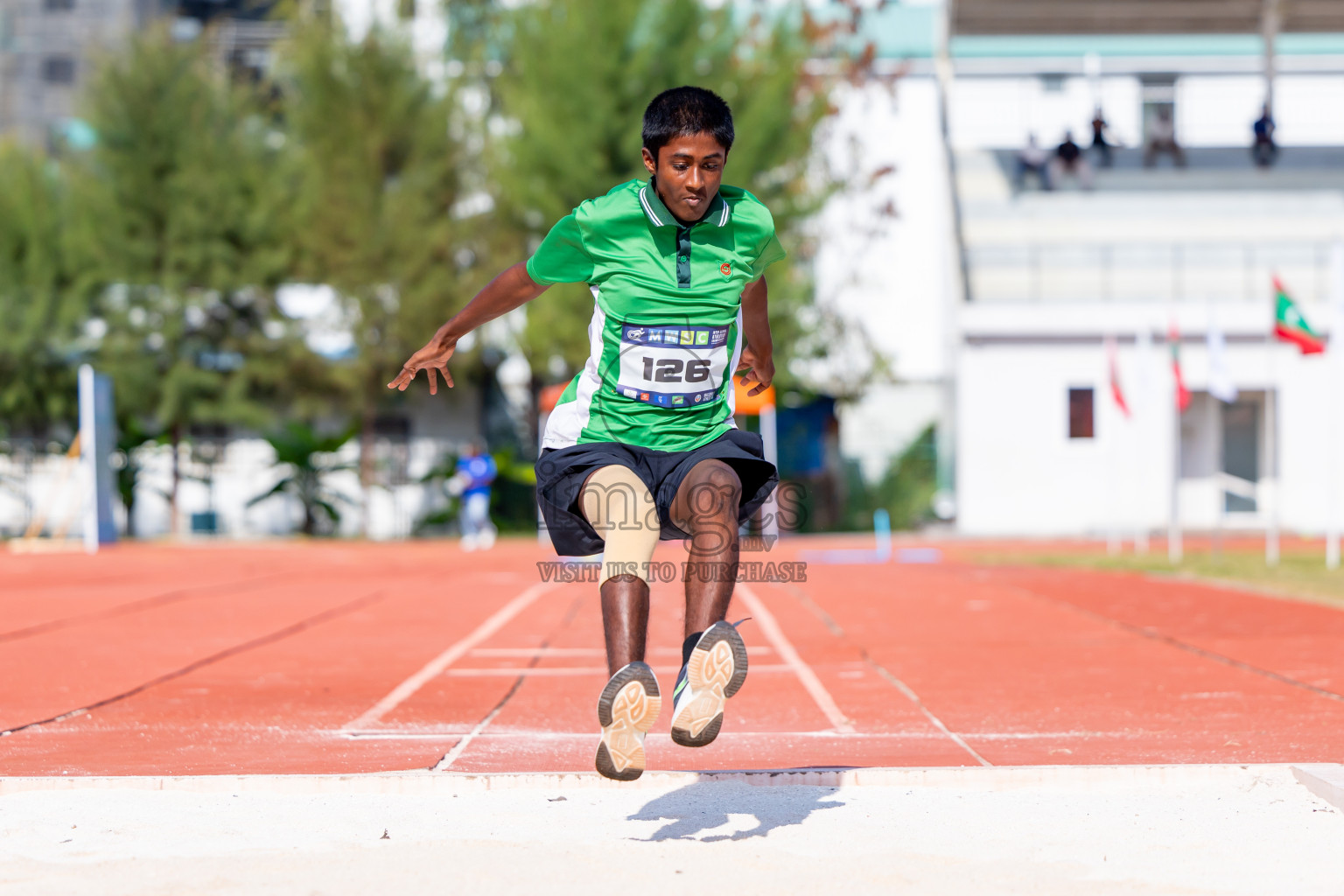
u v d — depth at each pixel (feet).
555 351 277.23
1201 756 58.34
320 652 103.24
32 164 316.81
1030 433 286.66
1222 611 125.70
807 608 134.31
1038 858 41.22
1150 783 52.75
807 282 311.68
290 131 312.71
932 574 178.81
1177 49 350.23
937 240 351.46
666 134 38.78
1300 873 39.19
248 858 41.50
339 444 304.50
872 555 225.97
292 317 306.35
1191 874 39.24
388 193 300.20
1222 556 207.72
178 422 304.71
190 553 253.44
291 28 317.42
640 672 36.40
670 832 45.06
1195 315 283.18
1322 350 174.40
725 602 38.93
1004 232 322.55
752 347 47.37
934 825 45.88
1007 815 47.50
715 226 40.16
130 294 302.86
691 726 37.40
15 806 49.29
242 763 58.49
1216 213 321.32
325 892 37.60
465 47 324.39
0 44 446.60
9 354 298.15
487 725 69.56
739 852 42.06
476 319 43.45
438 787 52.13
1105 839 43.68
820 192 301.22
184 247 301.22
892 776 53.21
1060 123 351.67
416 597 153.69
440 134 301.02
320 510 322.34
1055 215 323.37
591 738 65.21
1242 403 287.89
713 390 41.47
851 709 74.79
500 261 299.99
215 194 300.81
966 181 335.67
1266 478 286.05
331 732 67.62
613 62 270.67
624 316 40.27
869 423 336.49
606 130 270.87
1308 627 111.55
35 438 316.60
